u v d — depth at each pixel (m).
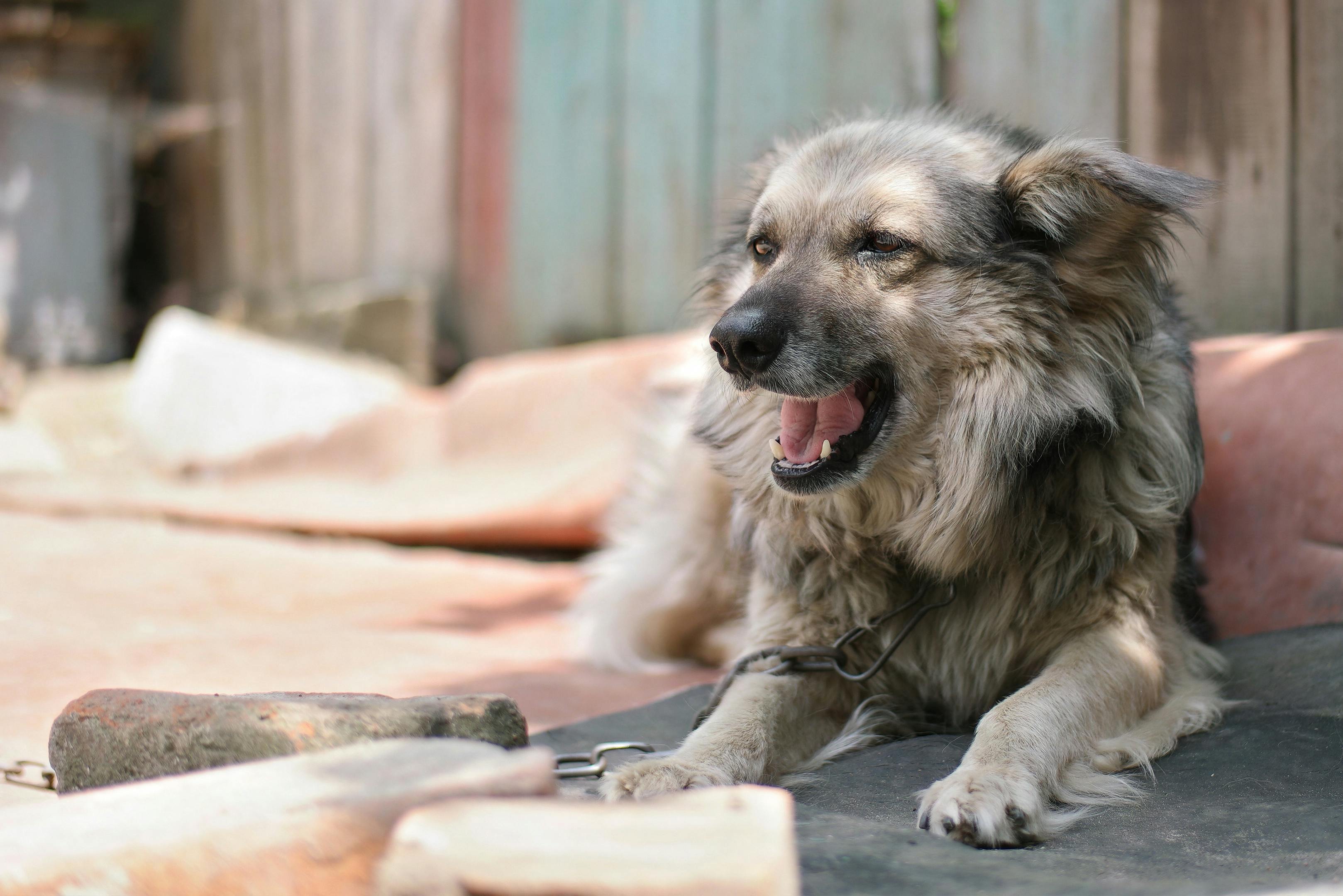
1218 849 1.91
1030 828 1.97
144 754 2.00
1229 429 3.64
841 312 2.73
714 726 2.45
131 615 4.18
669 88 6.46
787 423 2.85
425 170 7.98
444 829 1.44
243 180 9.48
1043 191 2.70
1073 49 4.77
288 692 2.39
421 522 5.88
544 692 3.31
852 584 2.86
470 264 7.74
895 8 5.45
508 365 6.77
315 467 7.21
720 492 3.77
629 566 4.05
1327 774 2.29
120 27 9.56
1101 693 2.48
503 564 5.68
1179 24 4.45
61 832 1.56
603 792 2.17
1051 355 2.70
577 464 5.88
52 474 7.60
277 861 1.53
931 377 2.79
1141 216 2.70
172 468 7.68
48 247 9.48
